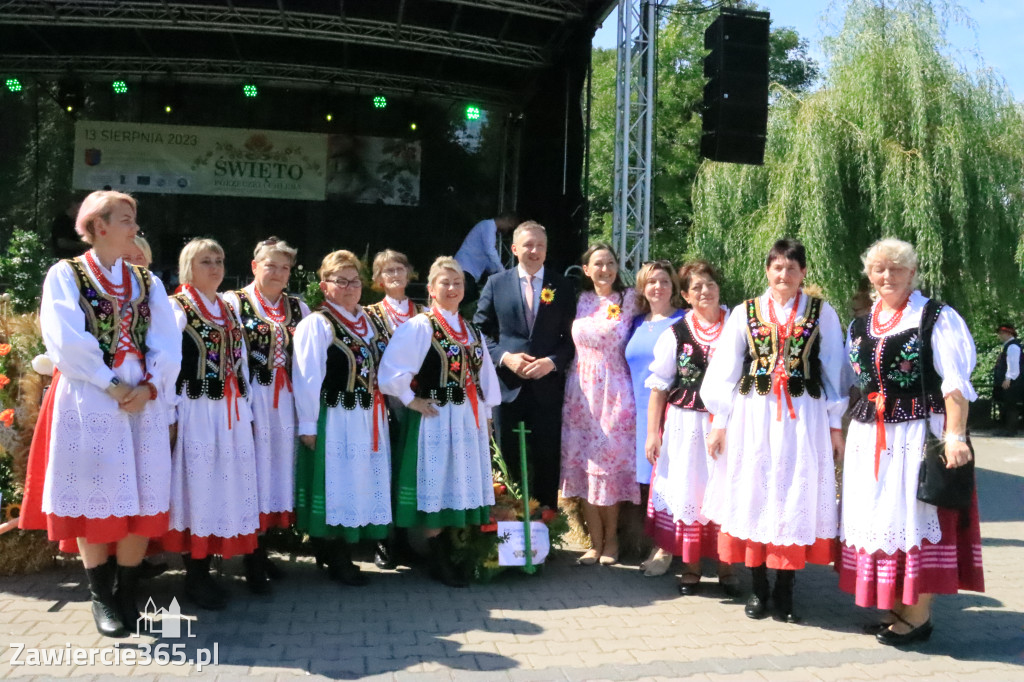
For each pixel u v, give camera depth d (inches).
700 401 190.7
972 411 603.5
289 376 187.0
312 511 184.1
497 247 428.5
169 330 155.5
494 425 225.8
